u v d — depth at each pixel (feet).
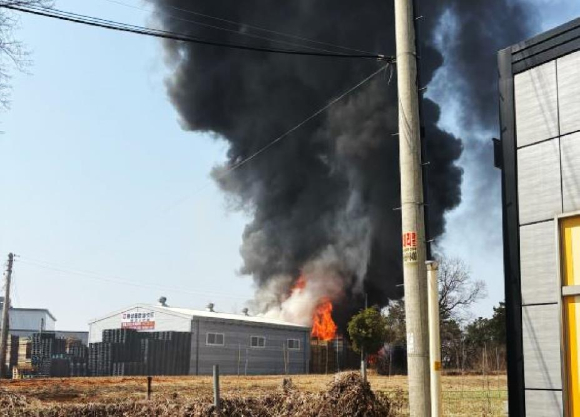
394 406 56.34
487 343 198.80
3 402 44.11
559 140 31.76
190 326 174.19
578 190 30.68
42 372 173.47
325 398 42.14
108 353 171.94
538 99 32.94
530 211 32.65
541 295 31.65
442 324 205.57
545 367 31.07
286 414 42.34
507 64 34.63
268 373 192.65
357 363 217.15
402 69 30.78
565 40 31.96
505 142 34.19
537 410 31.14
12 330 322.14
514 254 33.04
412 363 28.60
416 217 29.43
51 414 41.42
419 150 30.17
